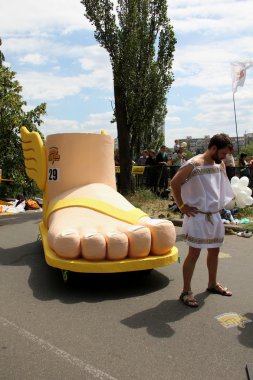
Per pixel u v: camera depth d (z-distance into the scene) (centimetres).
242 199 995
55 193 672
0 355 371
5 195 1622
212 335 410
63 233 522
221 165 485
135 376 338
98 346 387
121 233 518
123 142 1475
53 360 362
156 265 525
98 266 505
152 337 405
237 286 552
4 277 590
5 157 1622
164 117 2341
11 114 1606
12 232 912
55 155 677
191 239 471
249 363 359
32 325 432
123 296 513
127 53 1438
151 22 1474
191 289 537
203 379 335
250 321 442
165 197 1400
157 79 1477
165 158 1496
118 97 1473
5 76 1634
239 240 823
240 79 1441
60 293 524
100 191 636
